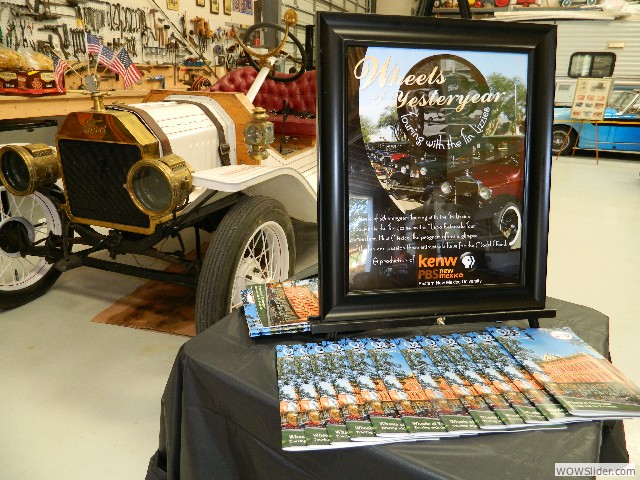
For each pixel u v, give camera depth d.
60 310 2.58
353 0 11.67
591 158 8.30
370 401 0.81
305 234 3.63
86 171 2.07
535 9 8.72
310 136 3.30
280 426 0.80
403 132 0.97
